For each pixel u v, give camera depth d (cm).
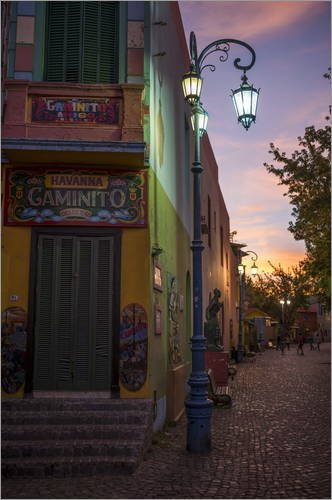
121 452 757
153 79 1027
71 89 928
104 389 923
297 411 1230
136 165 958
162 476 709
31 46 988
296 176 2139
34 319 935
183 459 797
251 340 4575
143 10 1017
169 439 948
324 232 2206
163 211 1119
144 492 644
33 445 755
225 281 2966
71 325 940
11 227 945
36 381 924
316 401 1397
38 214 945
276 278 6975
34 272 941
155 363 982
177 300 1291
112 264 952
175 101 1356
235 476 705
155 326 988
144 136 972
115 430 797
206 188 2159
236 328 3828
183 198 1484
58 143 888
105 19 1020
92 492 646
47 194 949
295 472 722
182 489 654
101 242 958
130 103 923
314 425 1056
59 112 923
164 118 1161
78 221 947
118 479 700
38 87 925
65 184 953
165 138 1170
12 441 775
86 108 927
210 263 2236
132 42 1005
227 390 1390
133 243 953
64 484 681
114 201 956
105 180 959
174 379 1120
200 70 940
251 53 907
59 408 862
